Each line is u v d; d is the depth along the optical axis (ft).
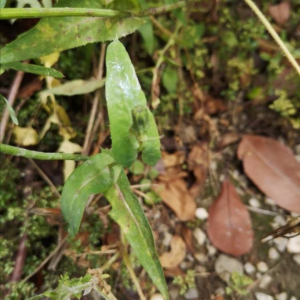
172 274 0.77
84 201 0.52
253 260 0.79
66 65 0.80
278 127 0.93
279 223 0.83
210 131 0.91
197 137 0.91
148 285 0.74
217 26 0.94
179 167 0.87
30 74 0.77
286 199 0.81
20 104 0.75
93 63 0.84
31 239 0.71
